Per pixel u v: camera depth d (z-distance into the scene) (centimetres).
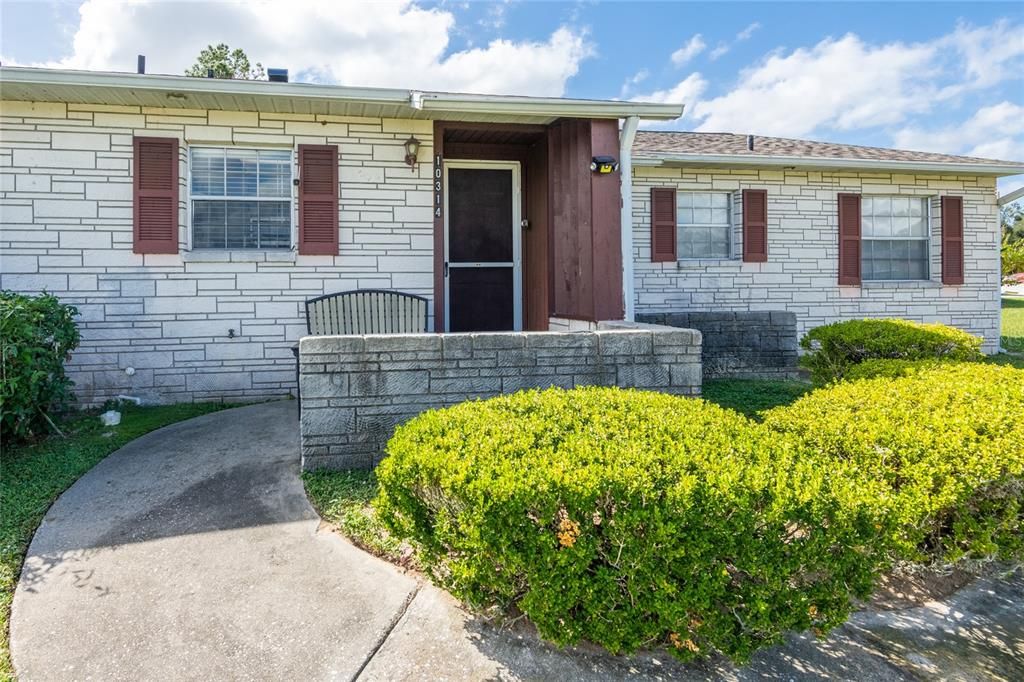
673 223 912
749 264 930
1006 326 1421
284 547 299
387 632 238
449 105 579
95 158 579
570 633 209
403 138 639
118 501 350
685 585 200
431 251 647
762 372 775
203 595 259
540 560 203
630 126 615
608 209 617
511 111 598
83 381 582
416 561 285
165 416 540
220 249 616
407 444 246
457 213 759
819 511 197
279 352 620
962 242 1002
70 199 575
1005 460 238
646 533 198
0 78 511
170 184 592
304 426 389
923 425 271
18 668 214
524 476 206
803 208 950
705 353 762
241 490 365
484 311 769
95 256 582
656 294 909
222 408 574
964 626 265
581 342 430
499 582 215
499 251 771
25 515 330
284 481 379
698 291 919
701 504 196
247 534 312
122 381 590
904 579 292
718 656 231
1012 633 263
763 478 202
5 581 267
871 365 457
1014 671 238
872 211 993
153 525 321
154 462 413
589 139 622
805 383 730
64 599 255
